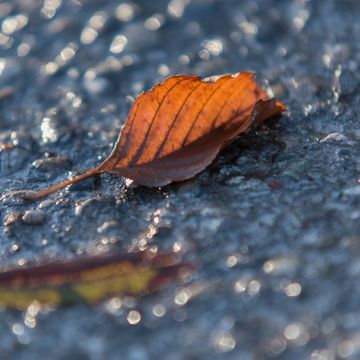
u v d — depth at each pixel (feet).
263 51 2.46
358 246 2.04
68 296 2.03
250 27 2.52
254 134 2.20
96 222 2.10
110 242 2.08
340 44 2.44
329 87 2.31
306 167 2.14
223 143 2.12
